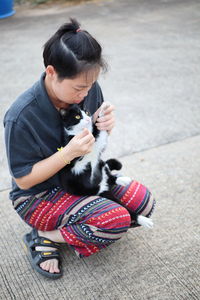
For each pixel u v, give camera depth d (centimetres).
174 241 206
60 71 146
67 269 191
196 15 667
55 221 181
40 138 168
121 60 494
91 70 146
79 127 174
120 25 636
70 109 171
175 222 220
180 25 620
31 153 167
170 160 283
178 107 369
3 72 475
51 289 180
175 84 421
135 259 195
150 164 279
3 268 194
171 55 504
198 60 484
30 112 162
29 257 194
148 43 549
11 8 756
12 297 177
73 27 147
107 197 191
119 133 328
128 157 291
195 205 233
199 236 208
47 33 614
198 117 347
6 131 162
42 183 180
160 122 342
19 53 538
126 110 369
